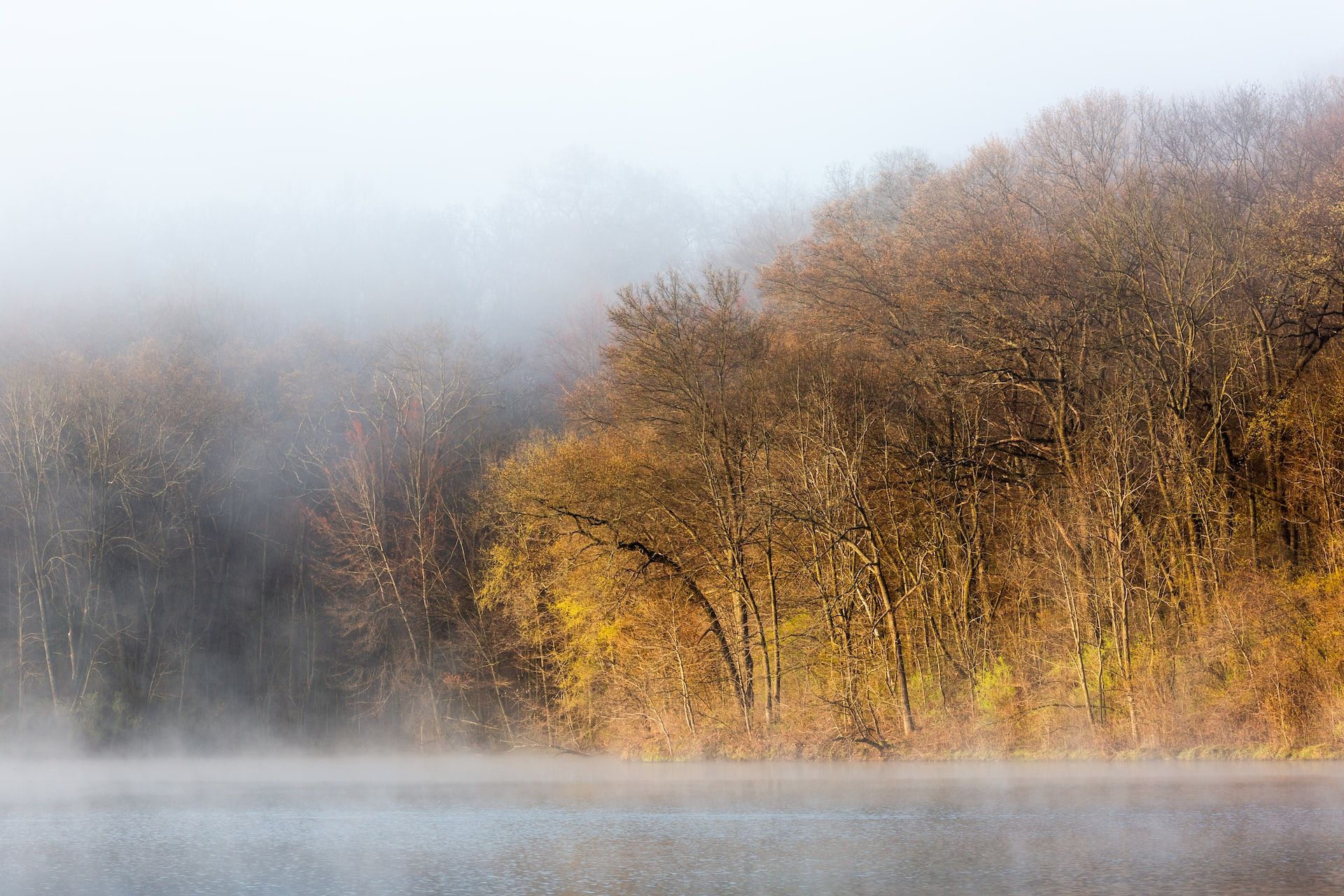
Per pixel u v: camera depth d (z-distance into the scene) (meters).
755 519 56.12
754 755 54.16
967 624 54.25
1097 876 23.58
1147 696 48.22
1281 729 45.44
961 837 29.30
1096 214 55.56
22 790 51.56
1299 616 46.91
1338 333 52.47
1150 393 54.81
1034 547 55.03
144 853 30.05
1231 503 52.88
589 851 28.86
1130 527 51.41
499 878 25.28
